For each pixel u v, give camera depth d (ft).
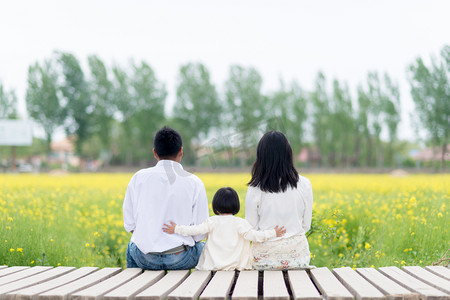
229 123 190.90
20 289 8.47
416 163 176.14
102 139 194.49
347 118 186.50
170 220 10.37
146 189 10.34
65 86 188.55
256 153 10.44
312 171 142.92
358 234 18.94
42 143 244.83
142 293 8.06
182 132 191.21
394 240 17.62
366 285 8.61
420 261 15.19
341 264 16.70
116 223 21.18
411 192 25.89
